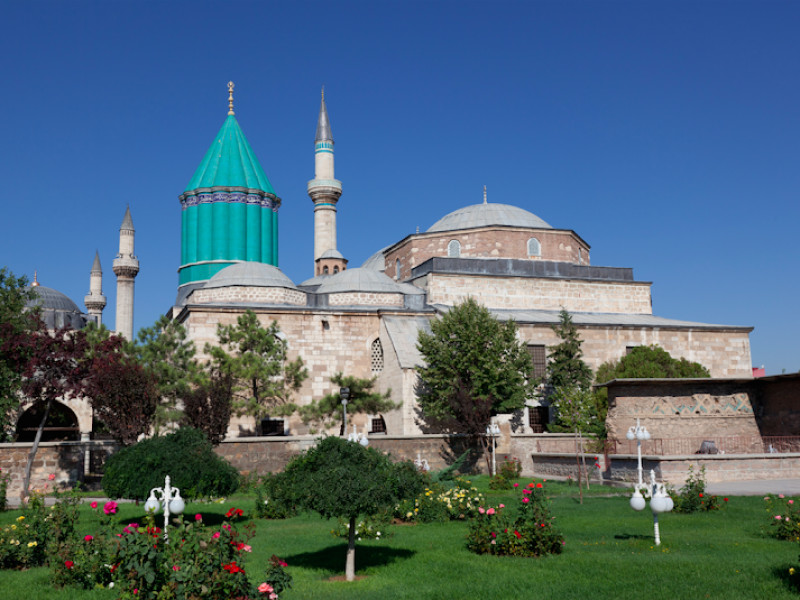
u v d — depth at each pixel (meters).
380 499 12.72
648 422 29.61
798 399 29.38
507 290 50.94
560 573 12.15
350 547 12.68
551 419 45.50
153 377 29.27
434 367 38.41
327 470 12.91
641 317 53.06
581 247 56.69
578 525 17.47
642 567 12.27
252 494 26.84
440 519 19.30
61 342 28.81
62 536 14.08
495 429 33.44
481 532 14.46
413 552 14.80
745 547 14.01
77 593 11.56
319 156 66.38
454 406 35.38
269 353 36.59
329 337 43.84
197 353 40.78
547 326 47.19
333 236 66.00
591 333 48.00
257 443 30.92
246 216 64.62
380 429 42.84
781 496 20.36
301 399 42.34
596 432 35.28
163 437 19.80
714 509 19.20
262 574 12.55
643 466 25.98
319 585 11.95
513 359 37.97
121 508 22.58
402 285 49.56
